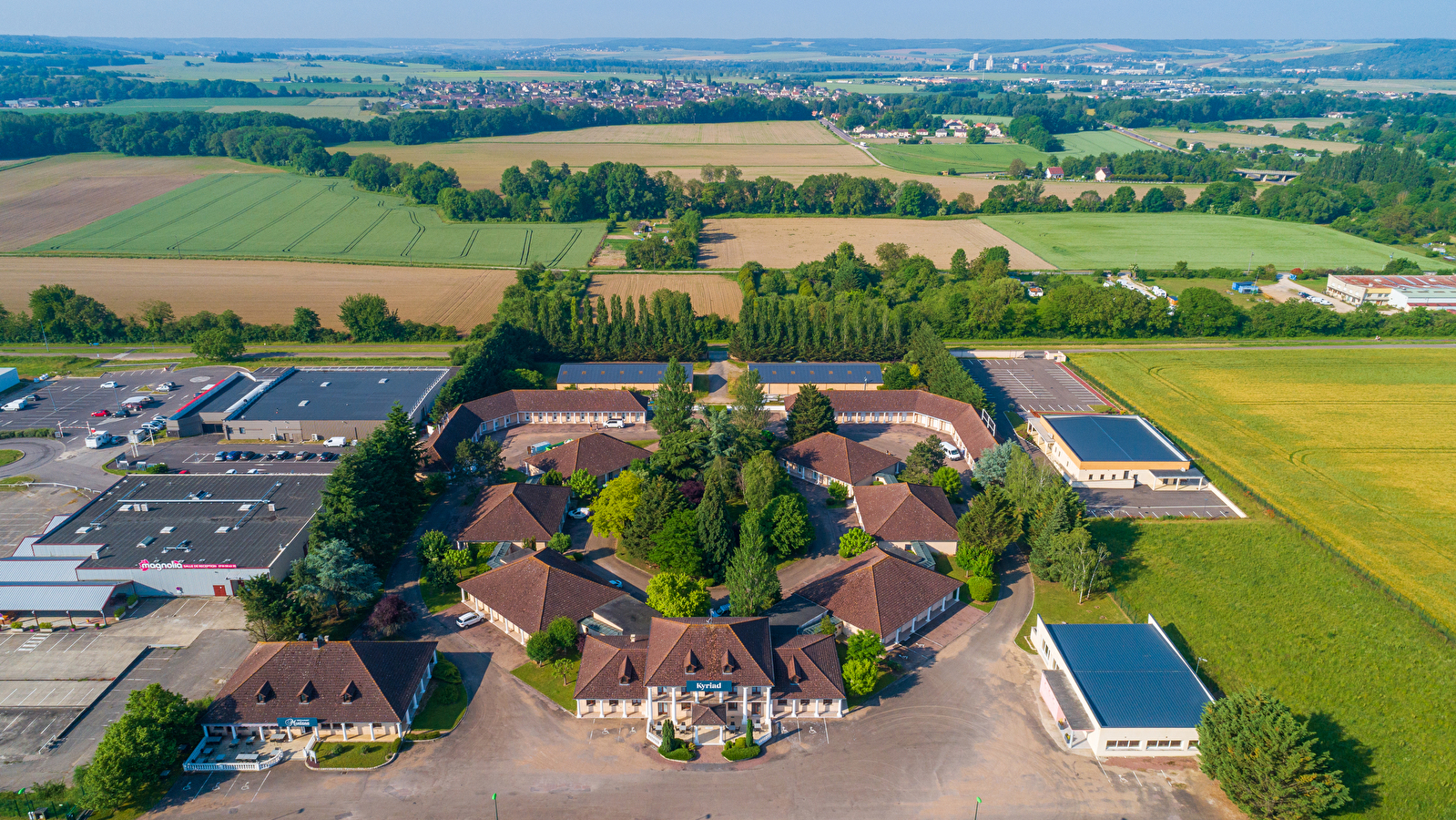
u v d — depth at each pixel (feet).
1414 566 404.16
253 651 308.60
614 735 296.10
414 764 282.36
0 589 357.82
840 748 291.17
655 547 384.06
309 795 269.23
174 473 486.79
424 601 371.35
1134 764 285.02
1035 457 528.63
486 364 606.14
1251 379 654.94
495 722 301.43
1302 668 333.83
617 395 577.43
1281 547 418.31
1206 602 375.66
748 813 264.52
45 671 322.14
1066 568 378.73
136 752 263.49
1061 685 311.68
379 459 412.77
